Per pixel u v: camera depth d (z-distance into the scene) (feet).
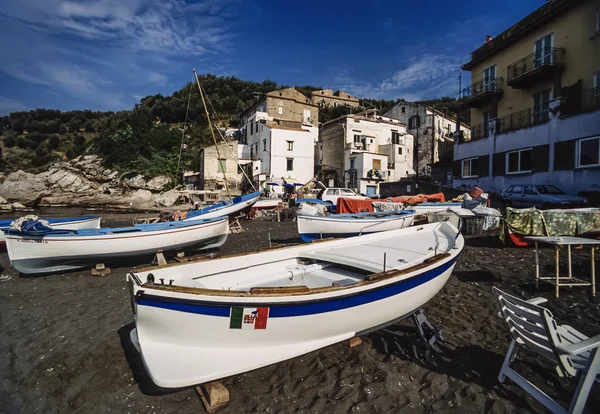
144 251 31.09
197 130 175.73
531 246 32.27
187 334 11.07
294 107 139.33
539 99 63.77
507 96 70.95
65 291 24.84
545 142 58.23
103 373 13.96
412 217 41.14
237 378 13.24
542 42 62.64
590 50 53.93
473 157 76.69
